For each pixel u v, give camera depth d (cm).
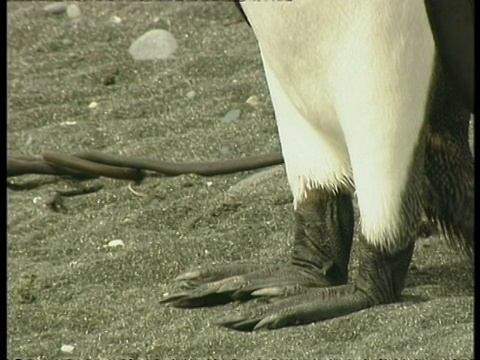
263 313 1123
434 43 1078
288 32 1085
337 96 1097
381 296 1129
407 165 1098
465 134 1127
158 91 1623
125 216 1359
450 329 1084
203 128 1540
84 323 1172
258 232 1302
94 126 1563
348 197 1169
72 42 1759
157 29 1756
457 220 1140
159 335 1130
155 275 1245
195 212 1352
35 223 1362
